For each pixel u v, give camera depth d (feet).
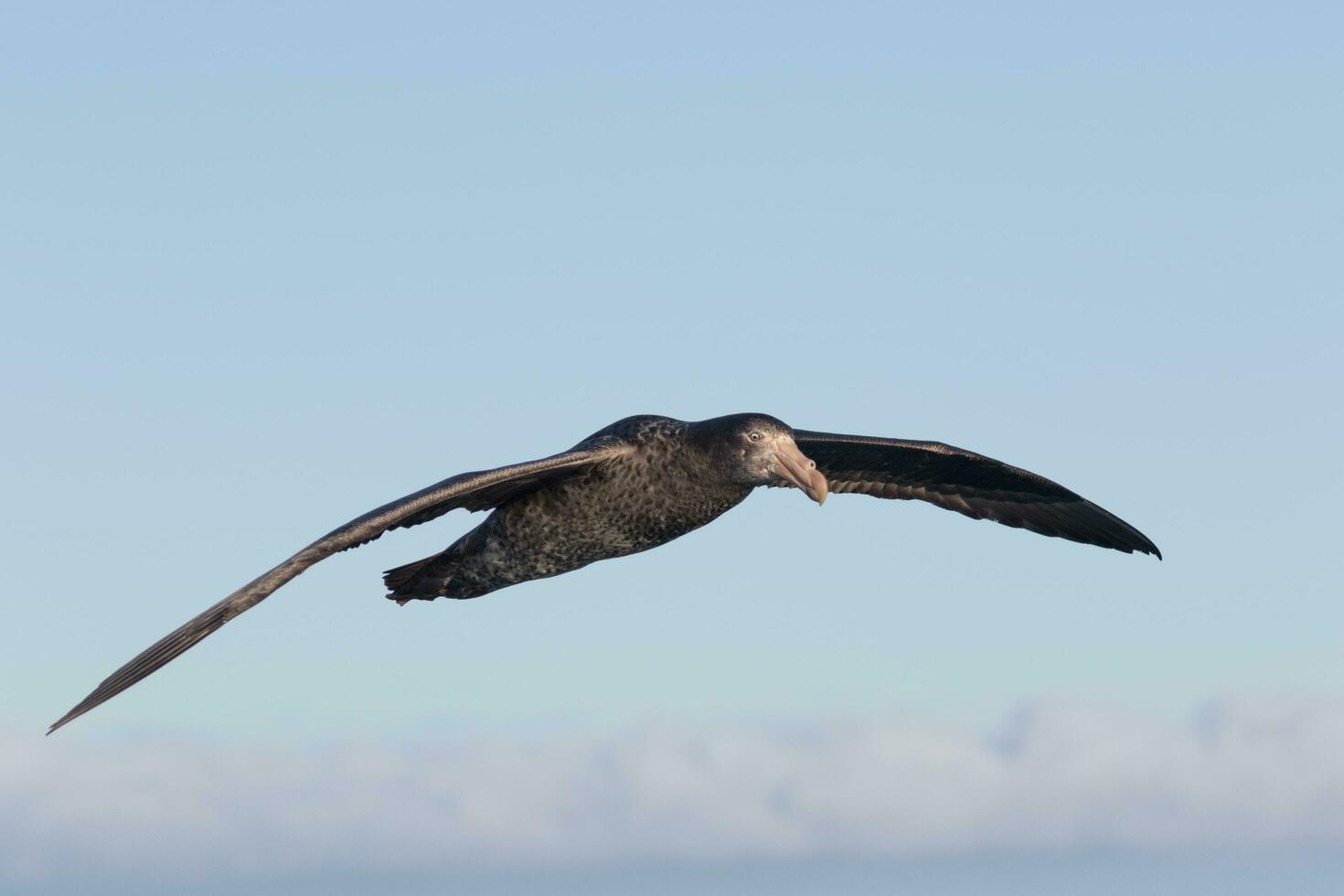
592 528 53.88
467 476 48.34
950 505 63.46
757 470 52.54
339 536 43.73
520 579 55.93
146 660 40.63
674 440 53.42
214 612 41.52
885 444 59.21
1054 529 63.46
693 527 54.49
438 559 55.88
